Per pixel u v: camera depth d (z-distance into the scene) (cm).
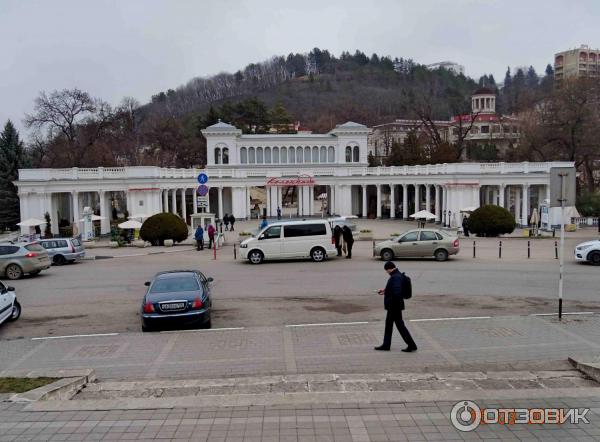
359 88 19200
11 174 6394
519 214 6331
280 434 711
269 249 2834
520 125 8931
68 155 7250
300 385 916
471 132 12531
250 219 6969
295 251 2834
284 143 8056
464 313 1549
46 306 1844
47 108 6794
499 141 10462
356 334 1318
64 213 6450
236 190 6856
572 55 19625
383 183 6788
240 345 1239
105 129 7912
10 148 6519
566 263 2639
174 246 4003
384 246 2834
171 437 708
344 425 735
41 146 7850
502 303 1689
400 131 12475
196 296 1413
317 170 6962
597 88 6253
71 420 765
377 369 1043
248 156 8019
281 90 19362
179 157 9831
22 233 5469
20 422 761
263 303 1780
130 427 740
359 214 7731
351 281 2186
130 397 880
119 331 1454
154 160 9375
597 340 1216
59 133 7694
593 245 2564
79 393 906
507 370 1020
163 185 5978
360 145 8144
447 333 1305
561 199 1419
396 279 1155
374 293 1916
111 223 6325
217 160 7981
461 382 917
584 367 975
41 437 714
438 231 2830
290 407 796
